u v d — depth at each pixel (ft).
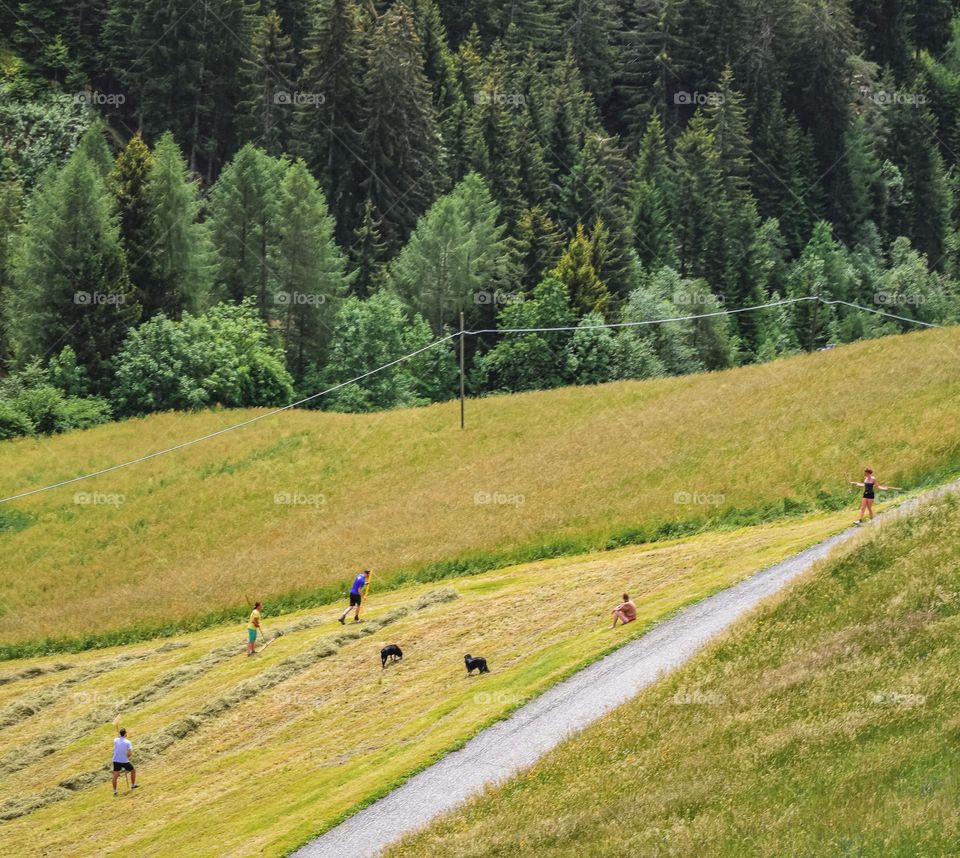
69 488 428.97
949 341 405.59
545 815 151.43
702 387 434.30
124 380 578.25
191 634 314.76
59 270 621.31
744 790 143.43
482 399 473.67
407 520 358.64
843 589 200.34
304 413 482.28
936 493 242.17
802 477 315.78
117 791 215.10
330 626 287.69
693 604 229.25
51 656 313.94
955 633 172.96
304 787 189.78
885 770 139.64
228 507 401.08
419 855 148.36
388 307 652.48
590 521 327.06
